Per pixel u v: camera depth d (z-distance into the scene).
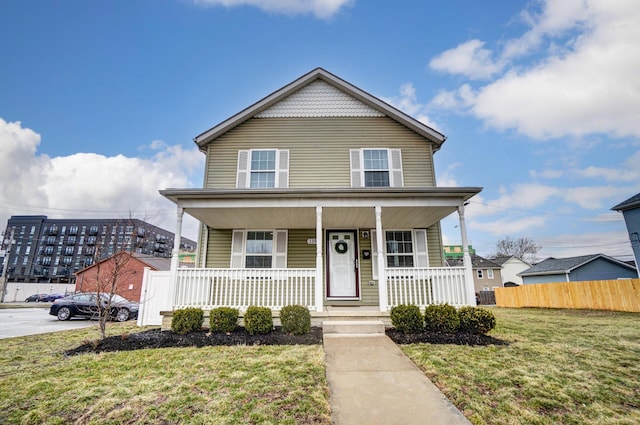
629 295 12.38
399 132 9.96
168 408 3.06
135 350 5.20
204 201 7.14
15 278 64.94
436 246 9.24
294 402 3.17
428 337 5.75
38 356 4.99
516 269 40.66
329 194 7.01
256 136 9.88
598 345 5.48
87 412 3.00
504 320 9.53
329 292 8.86
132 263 20.36
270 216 8.04
